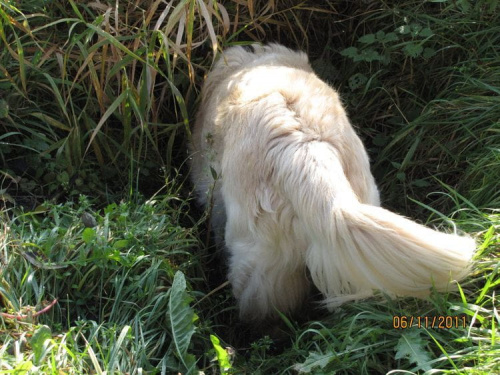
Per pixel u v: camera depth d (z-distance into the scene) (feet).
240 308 7.01
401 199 8.14
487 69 8.25
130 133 7.82
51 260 6.81
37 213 7.25
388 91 8.68
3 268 6.63
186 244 7.31
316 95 6.92
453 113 8.16
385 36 8.45
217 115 7.37
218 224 7.50
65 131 8.00
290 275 6.75
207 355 6.54
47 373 5.98
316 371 6.28
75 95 8.02
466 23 8.50
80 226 7.09
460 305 6.38
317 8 8.85
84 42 7.74
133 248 6.99
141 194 7.84
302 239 6.52
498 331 6.30
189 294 7.01
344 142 6.69
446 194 7.44
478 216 7.14
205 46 8.43
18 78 7.78
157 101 8.34
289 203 6.51
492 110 7.92
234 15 8.52
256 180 6.66
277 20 8.90
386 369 6.31
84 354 6.13
